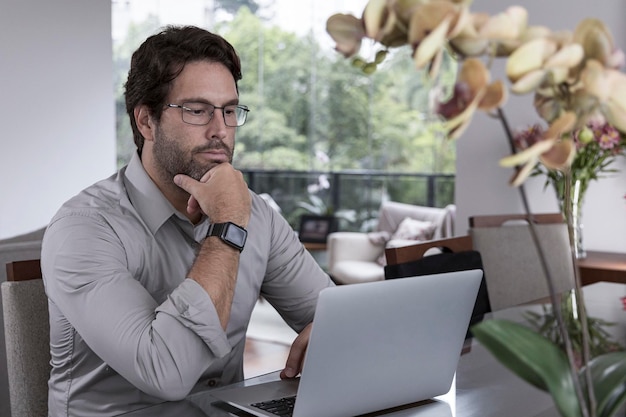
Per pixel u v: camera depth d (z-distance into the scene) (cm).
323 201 780
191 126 146
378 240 584
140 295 132
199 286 128
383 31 70
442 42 65
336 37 77
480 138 381
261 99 827
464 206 388
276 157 824
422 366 114
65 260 135
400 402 115
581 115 70
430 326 112
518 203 371
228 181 141
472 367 134
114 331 127
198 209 146
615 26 344
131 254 145
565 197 80
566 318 161
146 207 149
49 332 151
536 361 71
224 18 811
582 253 310
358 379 107
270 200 673
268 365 402
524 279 271
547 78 68
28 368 148
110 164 441
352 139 804
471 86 65
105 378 142
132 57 153
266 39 820
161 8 758
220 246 135
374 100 796
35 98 405
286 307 173
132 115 153
